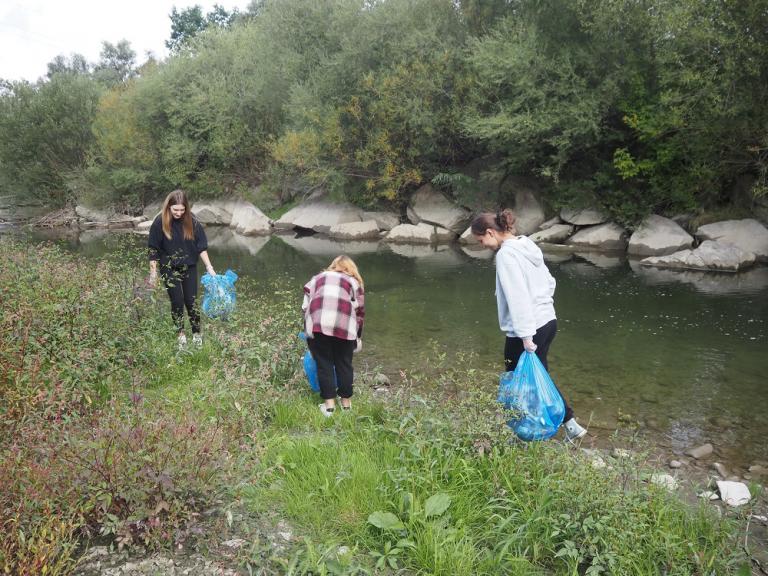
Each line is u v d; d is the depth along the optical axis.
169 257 6.17
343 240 20.84
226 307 6.75
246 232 23.30
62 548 2.76
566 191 18.12
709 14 12.84
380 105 20.22
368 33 20.88
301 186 26.28
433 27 19.58
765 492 4.04
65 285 5.58
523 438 4.14
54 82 31.70
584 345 7.64
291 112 23.27
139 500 2.84
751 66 12.82
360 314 4.85
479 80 18.58
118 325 5.33
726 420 5.34
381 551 2.99
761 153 14.49
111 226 27.66
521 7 18.20
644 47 15.76
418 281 12.44
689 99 13.64
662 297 10.40
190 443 3.14
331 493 3.39
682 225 15.91
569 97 16.69
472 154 21.50
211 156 27.61
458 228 20.08
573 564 2.90
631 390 6.09
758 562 3.11
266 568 2.76
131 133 28.47
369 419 4.43
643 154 16.95
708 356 7.11
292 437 4.16
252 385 4.52
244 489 3.22
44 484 2.78
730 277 12.22
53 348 4.45
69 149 31.23
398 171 21.39
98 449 2.98
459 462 3.65
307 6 24.41
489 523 3.23
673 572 2.83
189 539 2.97
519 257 4.20
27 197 31.33
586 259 14.99
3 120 30.52
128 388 4.58
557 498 3.25
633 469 3.54
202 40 30.03
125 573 2.70
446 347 7.63
